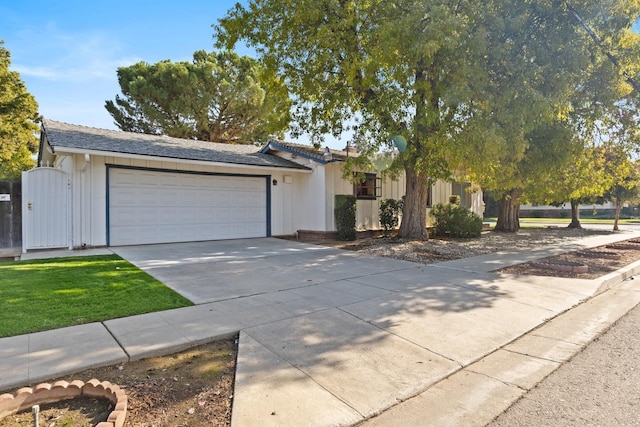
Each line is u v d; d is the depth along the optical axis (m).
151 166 10.86
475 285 6.43
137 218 10.68
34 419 2.30
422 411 2.70
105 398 2.74
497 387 3.06
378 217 14.96
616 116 11.53
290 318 4.56
